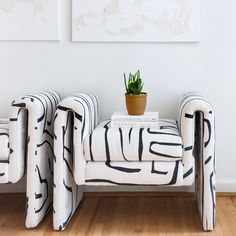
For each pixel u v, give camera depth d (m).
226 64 2.50
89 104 2.11
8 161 1.95
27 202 1.98
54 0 2.49
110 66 2.54
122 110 2.56
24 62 2.56
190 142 1.92
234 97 2.52
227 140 2.55
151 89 2.54
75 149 1.94
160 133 1.95
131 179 1.93
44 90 2.57
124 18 2.48
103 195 2.57
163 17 2.46
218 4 2.47
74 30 2.50
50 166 2.20
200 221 2.11
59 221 1.98
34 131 1.94
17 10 2.50
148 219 2.15
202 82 2.52
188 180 1.93
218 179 2.57
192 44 2.51
